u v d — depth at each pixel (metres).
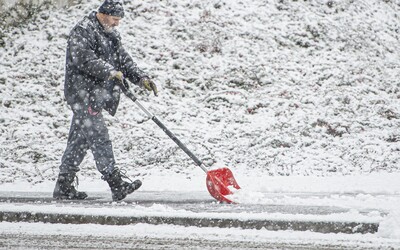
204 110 32.31
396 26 42.97
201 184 22.53
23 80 35.78
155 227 11.58
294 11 40.53
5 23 40.78
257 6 40.62
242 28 38.66
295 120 31.08
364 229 10.99
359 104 32.84
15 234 10.99
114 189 15.12
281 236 10.68
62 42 39.03
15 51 38.41
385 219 11.18
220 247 9.70
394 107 33.19
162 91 34.03
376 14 43.22
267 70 35.41
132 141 28.64
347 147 28.69
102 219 12.02
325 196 16.89
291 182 22.44
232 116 31.62
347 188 20.06
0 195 17.02
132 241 10.27
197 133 29.91
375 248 9.66
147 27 38.94
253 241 10.22
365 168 26.50
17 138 29.73
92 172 24.95
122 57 16.19
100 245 9.93
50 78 35.94
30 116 32.31
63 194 15.95
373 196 16.38
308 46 38.00
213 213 11.97
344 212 12.33
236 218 11.52
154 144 28.31
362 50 38.41
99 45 15.61
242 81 34.69
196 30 38.44
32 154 27.77
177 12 39.97
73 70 15.38
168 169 26.17
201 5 40.41
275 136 29.39
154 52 37.06
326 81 34.94
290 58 36.66
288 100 32.91
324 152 28.19
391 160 27.39
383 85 35.38
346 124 30.67
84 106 15.24
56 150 28.52
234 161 27.31
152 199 15.70
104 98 15.21
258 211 12.50
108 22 15.72
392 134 30.09
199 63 36.12
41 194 17.48
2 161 26.80
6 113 32.56
